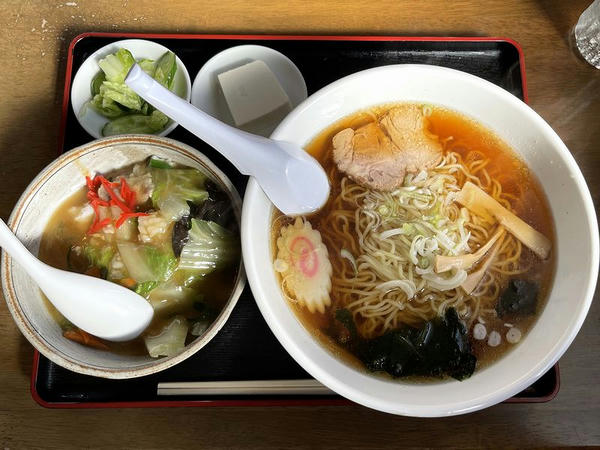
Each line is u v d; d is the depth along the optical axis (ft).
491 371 1.00
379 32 1.35
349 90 1.08
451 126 1.15
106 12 1.35
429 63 1.32
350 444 1.11
